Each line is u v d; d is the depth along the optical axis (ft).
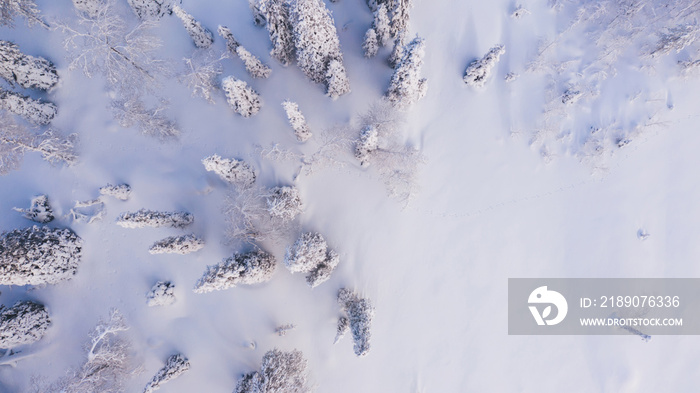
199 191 83.10
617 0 85.05
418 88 79.51
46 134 81.87
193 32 79.36
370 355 83.56
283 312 82.89
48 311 81.46
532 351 85.66
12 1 75.87
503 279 86.33
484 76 83.97
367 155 80.64
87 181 84.33
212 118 85.97
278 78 86.22
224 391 81.41
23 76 78.69
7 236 73.26
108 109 84.38
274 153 82.89
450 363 84.58
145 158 85.40
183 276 82.53
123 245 83.46
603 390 85.10
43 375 80.12
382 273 85.10
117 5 85.46
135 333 81.61
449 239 86.38
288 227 81.82
